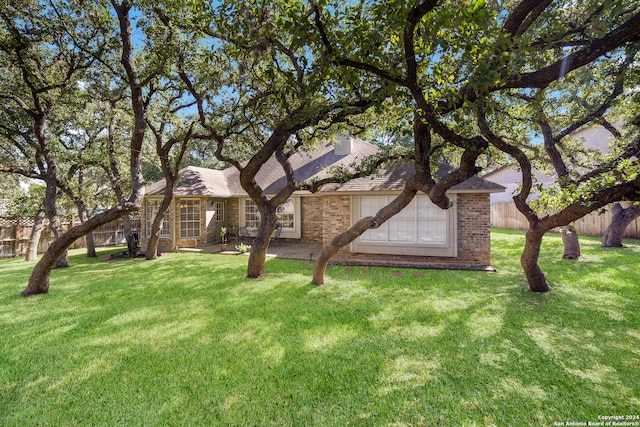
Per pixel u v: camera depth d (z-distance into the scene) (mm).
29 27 7793
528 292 6738
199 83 7387
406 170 11281
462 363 3838
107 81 10172
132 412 3021
